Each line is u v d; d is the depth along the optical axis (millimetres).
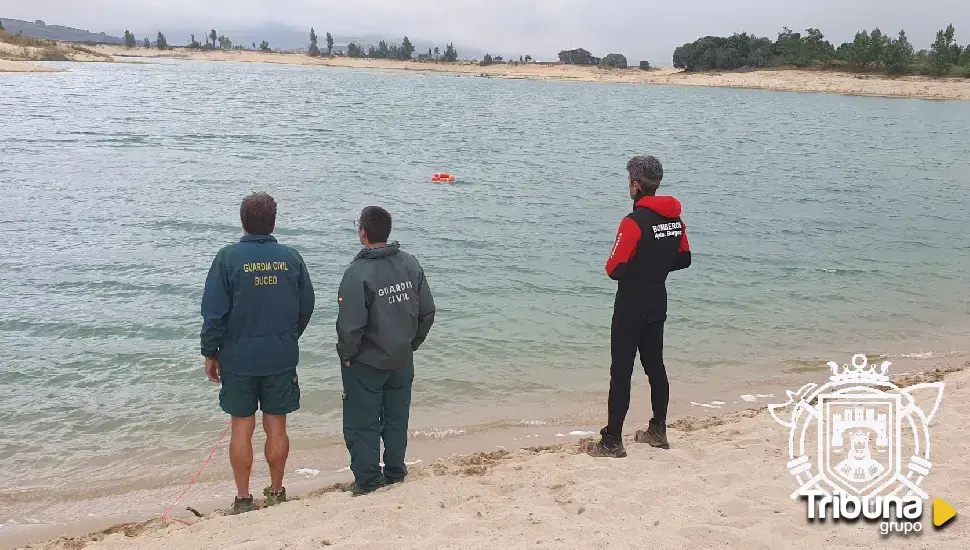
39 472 6031
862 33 111438
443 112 55094
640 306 5250
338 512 4625
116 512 5457
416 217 17266
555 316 10414
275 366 4914
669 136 42188
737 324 10344
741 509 4445
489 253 14039
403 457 5277
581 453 5863
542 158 30156
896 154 35188
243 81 85188
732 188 23750
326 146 31312
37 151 25438
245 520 4609
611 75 141000
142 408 7195
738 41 126500
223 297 4738
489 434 6887
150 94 56438
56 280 11266
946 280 13016
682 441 5980
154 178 21141
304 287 5066
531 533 4188
